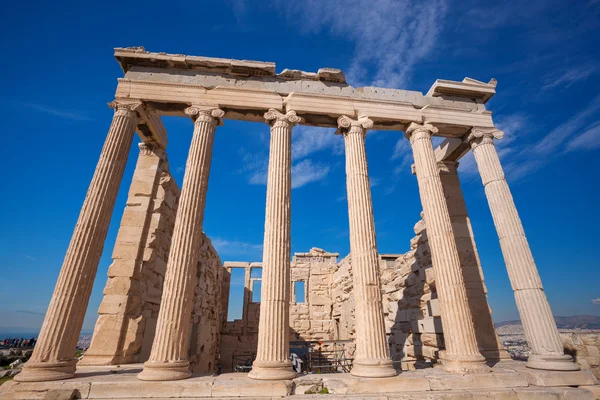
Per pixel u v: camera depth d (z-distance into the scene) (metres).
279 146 13.04
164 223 15.34
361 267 11.66
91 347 11.84
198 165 12.27
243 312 32.22
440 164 17.66
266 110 13.94
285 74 14.62
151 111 13.86
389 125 15.16
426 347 15.38
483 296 14.72
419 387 9.54
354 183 13.00
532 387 9.93
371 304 11.07
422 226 16.78
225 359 29.20
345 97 14.56
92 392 8.52
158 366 9.30
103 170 11.75
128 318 12.62
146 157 15.52
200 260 19.95
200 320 19.70
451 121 15.23
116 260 13.27
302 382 9.42
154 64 13.91
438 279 12.16
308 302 30.78
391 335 19.98
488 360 13.16
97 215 11.12
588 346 13.55
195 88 13.69
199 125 12.95
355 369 10.32
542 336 11.62
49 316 9.69
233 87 13.88
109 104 13.11
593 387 10.10
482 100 16.28
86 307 10.40
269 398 8.60
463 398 8.98
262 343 10.20
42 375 8.83
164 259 15.44
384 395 8.88
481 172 15.05
